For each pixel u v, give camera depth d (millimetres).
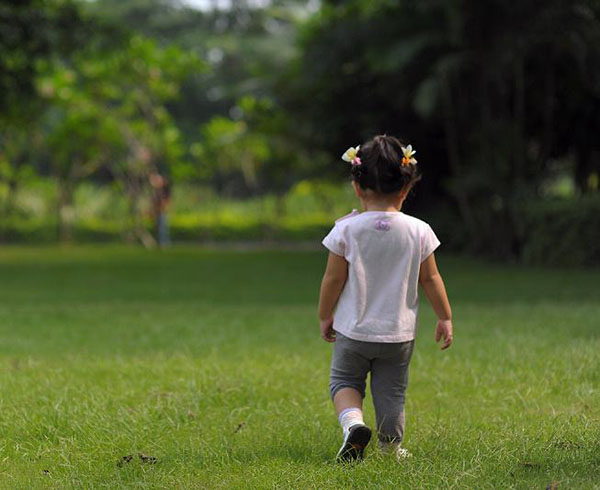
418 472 4039
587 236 21406
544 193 24922
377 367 4582
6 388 6383
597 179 26156
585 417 5262
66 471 4402
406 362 4570
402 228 4488
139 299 14992
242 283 18172
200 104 52594
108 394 6051
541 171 24688
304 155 35375
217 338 9508
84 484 4137
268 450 4715
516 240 24891
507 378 6586
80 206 40750
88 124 35500
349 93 28219
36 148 36656
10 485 4195
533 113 25516
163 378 6801
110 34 24141
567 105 25047
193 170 39281
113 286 17469
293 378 6816
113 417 5402
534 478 3910
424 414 5668
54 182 40094
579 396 5949
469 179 23906
